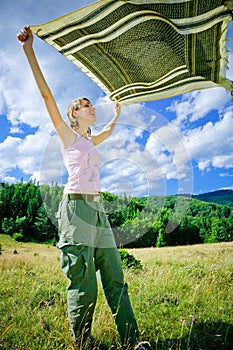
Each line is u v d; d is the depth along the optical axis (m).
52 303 3.25
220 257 7.57
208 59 2.19
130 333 2.03
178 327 2.61
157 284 4.27
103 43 2.33
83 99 2.27
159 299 3.47
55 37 2.23
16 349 2.11
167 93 2.88
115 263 2.11
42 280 4.68
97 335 2.27
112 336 2.27
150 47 2.34
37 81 2.04
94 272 2.00
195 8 1.78
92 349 2.09
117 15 2.02
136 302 3.35
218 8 1.77
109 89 2.89
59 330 2.40
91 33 2.21
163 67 2.56
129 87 2.87
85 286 1.96
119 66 2.60
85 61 2.56
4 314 2.93
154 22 2.06
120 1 1.88
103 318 2.49
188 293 3.62
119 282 2.11
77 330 1.99
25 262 7.67
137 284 4.43
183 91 2.82
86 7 1.94
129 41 2.30
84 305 1.95
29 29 2.06
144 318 2.83
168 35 2.14
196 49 2.13
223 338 2.37
